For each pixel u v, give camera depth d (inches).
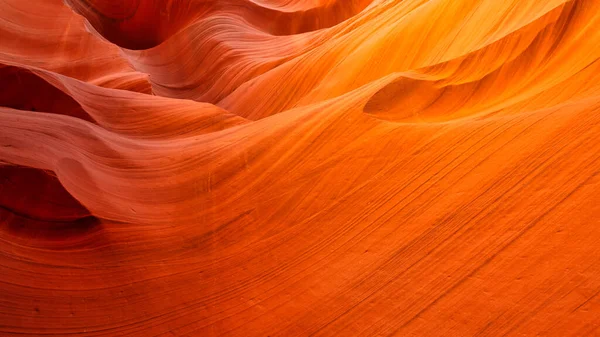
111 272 186.4
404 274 161.9
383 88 277.0
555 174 159.5
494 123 206.5
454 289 147.1
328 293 171.2
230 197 240.7
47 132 239.6
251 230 217.6
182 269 197.5
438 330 139.9
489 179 175.5
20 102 331.0
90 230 196.2
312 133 260.8
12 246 173.0
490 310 135.0
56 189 192.1
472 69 311.6
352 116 258.2
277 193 232.7
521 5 343.0
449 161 197.8
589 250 130.3
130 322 169.8
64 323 160.2
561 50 286.7
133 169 257.8
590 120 170.9
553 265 133.7
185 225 223.3
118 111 361.1
